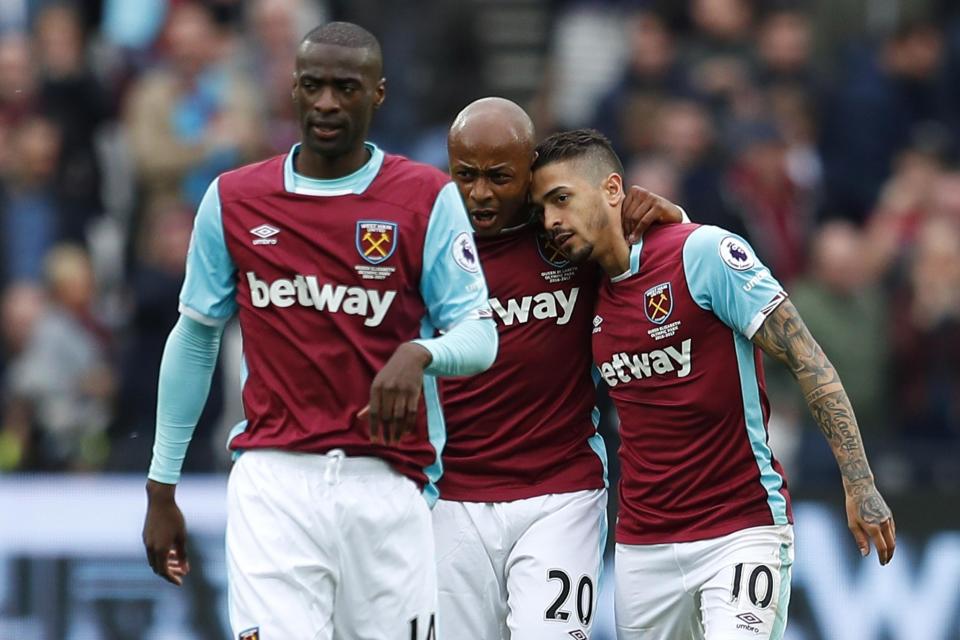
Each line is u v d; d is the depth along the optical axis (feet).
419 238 59.21
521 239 66.64
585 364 67.56
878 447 105.50
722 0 138.31
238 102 124.88
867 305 114.21
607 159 65.36
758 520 64.59
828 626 96.22
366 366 59.16
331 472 59.00
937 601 96.99
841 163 135.64
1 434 107.86
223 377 104.53
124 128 127.54
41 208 121.08
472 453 67.41
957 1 146.92
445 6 138.10
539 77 147.84
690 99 132.98
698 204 119.65
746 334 63.77
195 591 96.17
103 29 135.95
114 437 108.68
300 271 58.80
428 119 134.82
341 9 140.05
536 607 66.03
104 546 96.43
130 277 120.26
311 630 59.11
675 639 67.26
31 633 95.30
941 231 117.29
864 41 141.79
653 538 66.03
